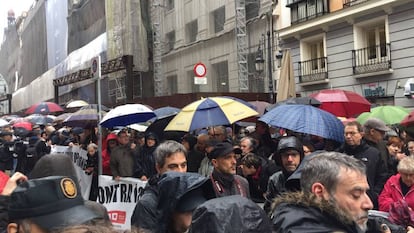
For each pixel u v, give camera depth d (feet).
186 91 85.76
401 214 11.32
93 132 38.04
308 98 26.02
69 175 9.73
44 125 58.34
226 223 5.94
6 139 38.58
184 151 12.86
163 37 93.09
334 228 6.95
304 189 7.41
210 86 78.89
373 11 56.70
